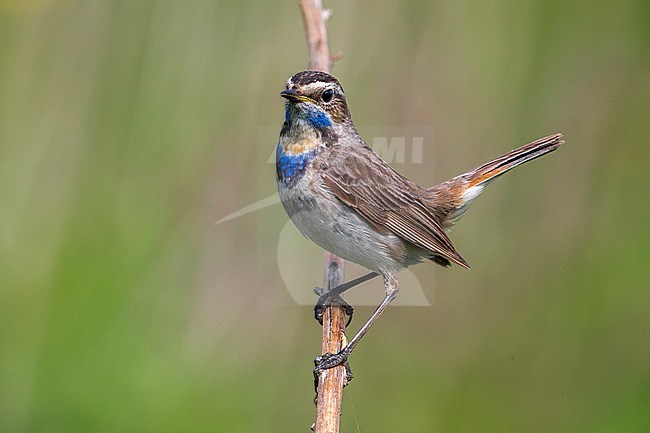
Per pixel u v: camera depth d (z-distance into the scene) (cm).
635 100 1338
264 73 1270
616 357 1345
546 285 1355
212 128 1274
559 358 1346
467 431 1325
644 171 1349
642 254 1348
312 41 1074
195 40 1270
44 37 1268
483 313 1355
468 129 1287
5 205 1262
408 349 1346
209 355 1243
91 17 1266
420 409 1323
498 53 1293
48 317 1232
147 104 1270
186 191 1271
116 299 1244
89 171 1271
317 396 915
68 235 1261
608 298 1347
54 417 1202
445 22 1283
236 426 1221
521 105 1299
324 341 961
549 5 1309
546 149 1099
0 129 1267
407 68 1280
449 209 1080
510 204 1355
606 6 1320
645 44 1327
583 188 1348
